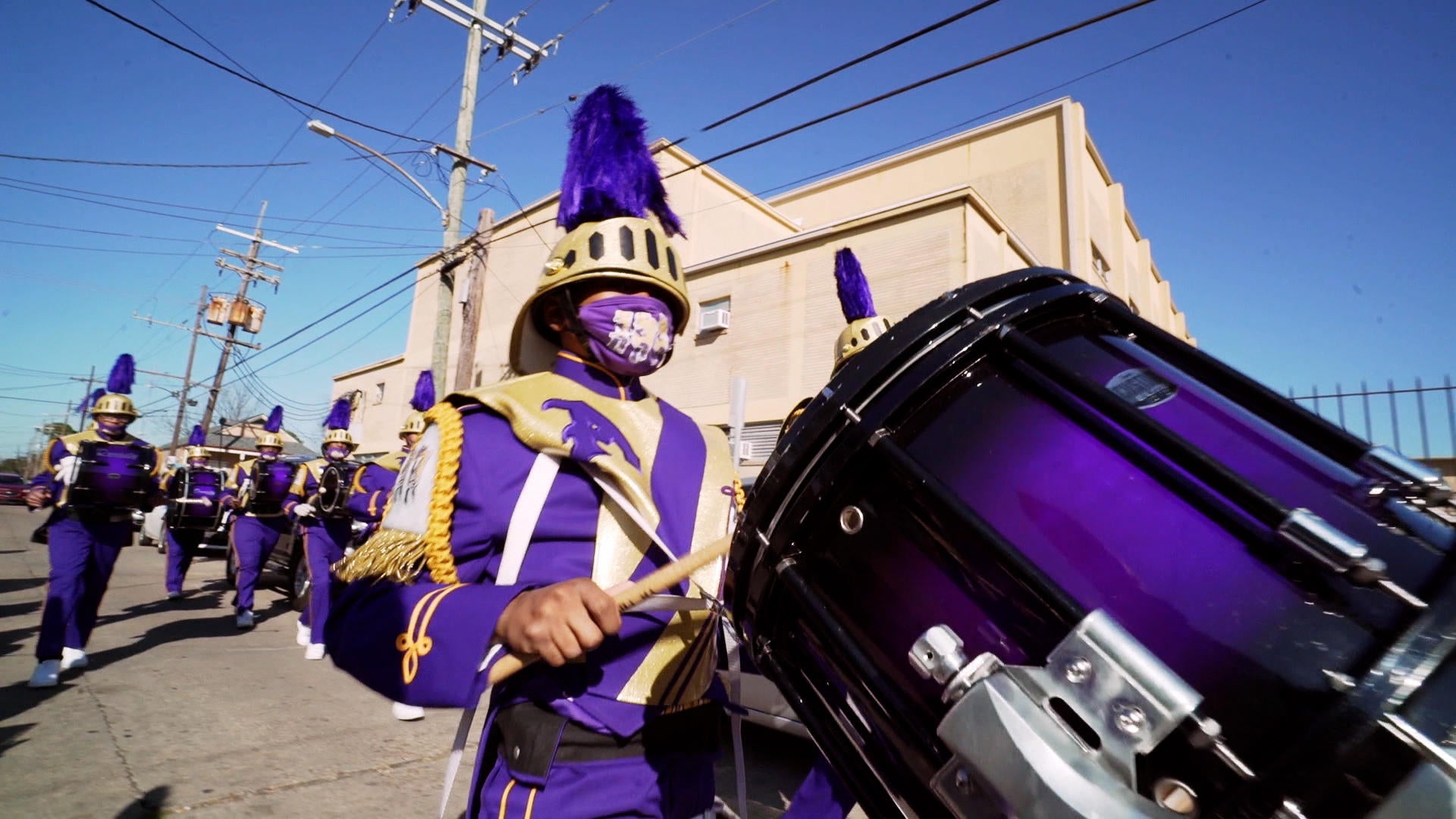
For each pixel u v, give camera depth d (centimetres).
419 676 108
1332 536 80
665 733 133
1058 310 121
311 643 626
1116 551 89
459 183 1330
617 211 155
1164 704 72
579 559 128
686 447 149
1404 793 67
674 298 157
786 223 1919
